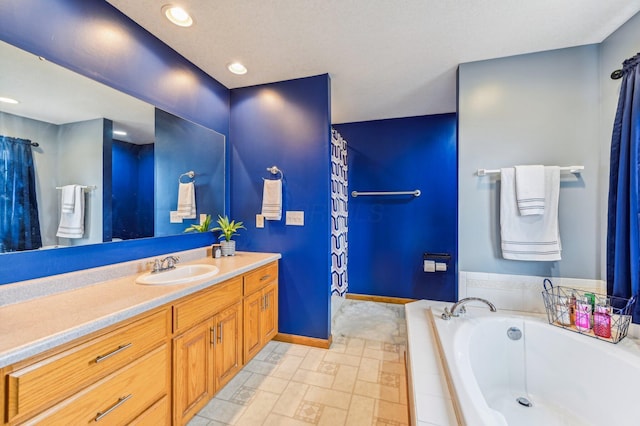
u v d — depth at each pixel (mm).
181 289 1311
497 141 1938
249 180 2430
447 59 1975
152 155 1770
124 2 1463
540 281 1842
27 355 763
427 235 3254
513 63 1920
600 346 1373
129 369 1064
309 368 1945
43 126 1239
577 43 1768
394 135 3338
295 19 1573
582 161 1785
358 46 1832
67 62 1316
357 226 3473
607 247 1604
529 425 1354
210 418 1481
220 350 1598
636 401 1189
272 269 2230
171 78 1889
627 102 1481
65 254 1319
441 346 1381
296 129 2293
